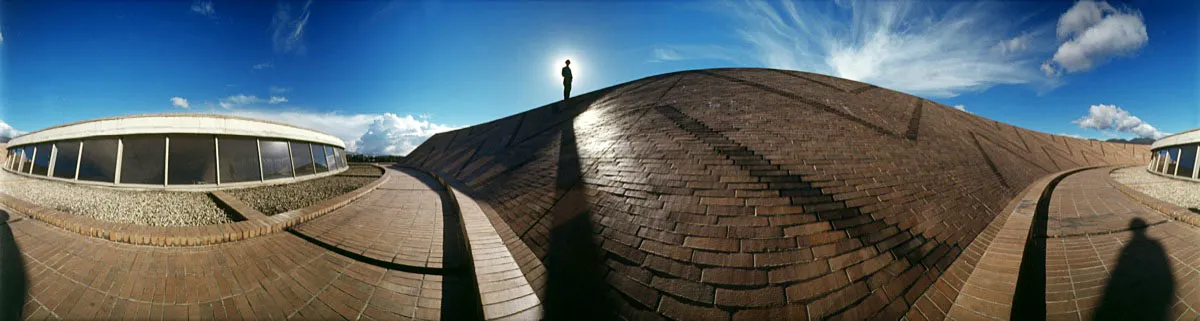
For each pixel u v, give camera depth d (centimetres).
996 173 646
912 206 380
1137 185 756
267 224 417
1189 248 336
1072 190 647
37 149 856
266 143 900
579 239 337
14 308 247
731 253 271
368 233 429
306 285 291
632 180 444
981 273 268
